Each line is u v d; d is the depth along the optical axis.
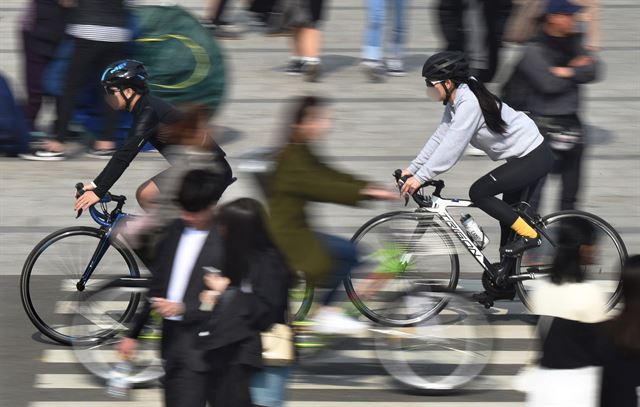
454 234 24.89
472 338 22.12
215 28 48.84
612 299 25.14
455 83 23.92
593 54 33.50
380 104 41.25
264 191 21.11
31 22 35.94
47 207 32.28
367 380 22.73
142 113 22.95
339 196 20.47
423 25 51.31
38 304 25.27
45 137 37.59
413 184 24.16
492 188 24.58
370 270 23.92
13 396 21.77
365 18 52.91
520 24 32.12
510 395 22.17
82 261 23.97
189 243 17.66
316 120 20.50
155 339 22.16
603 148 37.56
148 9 36.75
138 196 23.41
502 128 24.11
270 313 17.92
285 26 45.38
